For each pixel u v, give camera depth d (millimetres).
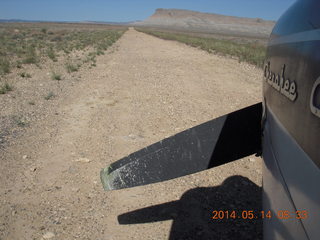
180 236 2830
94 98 7797
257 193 3549
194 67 14203
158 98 7957
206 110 6941
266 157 1702
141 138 5176
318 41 1123
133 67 13672
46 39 33781
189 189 3635
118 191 3598
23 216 3092
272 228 1421
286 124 1409
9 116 6199
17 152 4520
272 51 1806
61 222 3021
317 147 1063
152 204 3338
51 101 7441
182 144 2008
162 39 41594
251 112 2064
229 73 12625
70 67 12328
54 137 5145
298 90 1273
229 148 2008
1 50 18094
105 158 4410
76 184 3717
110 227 2963
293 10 1593
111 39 34094
